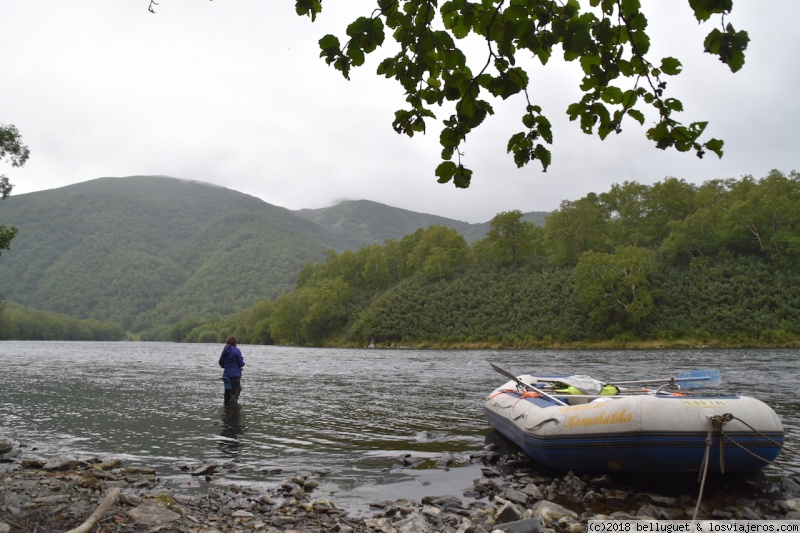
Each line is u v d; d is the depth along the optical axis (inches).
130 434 371.2
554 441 259.6
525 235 3636.8
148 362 1348.4
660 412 234.1
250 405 518.0
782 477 251.0
